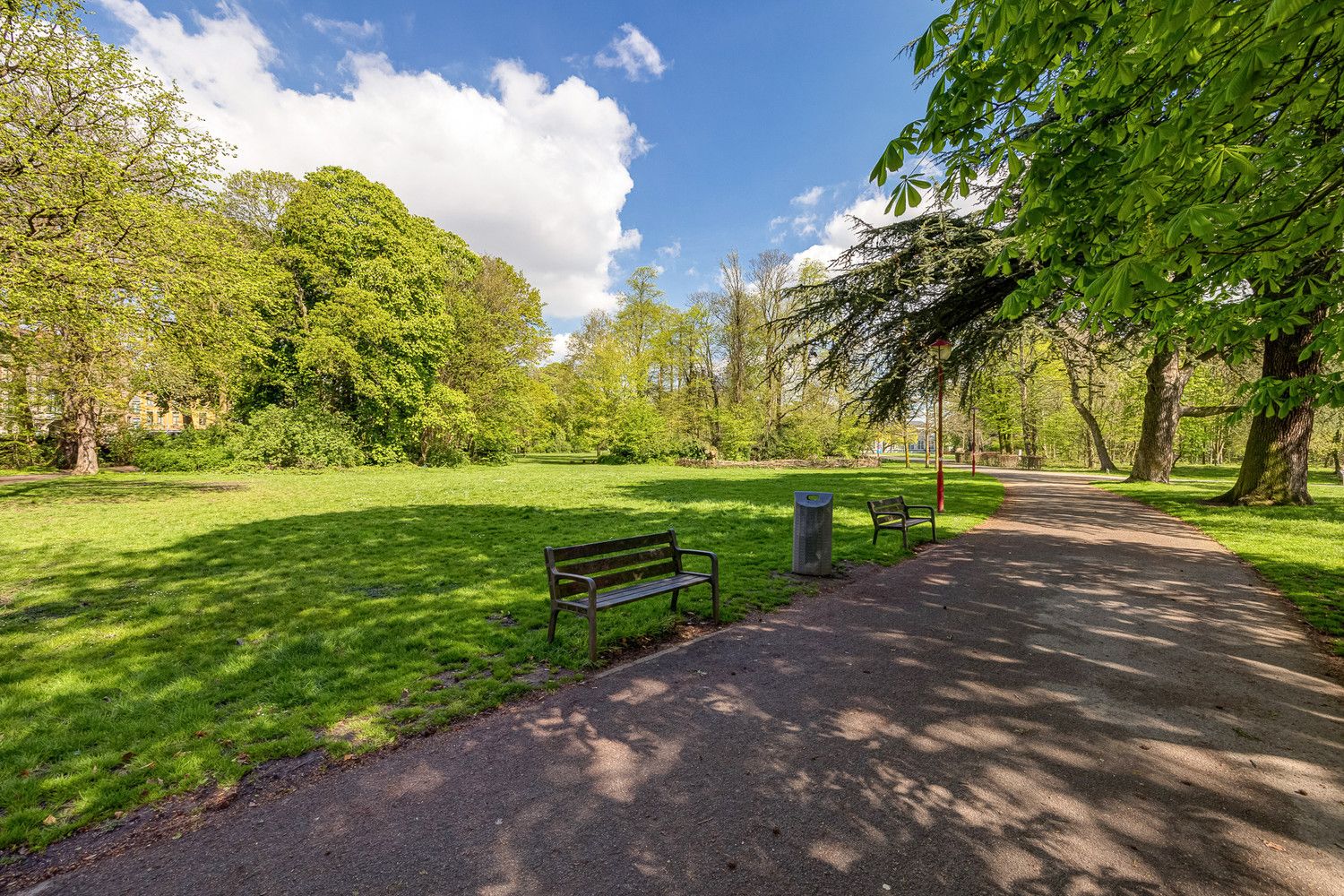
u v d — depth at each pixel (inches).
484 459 1567.4
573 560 211.2
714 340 1749.5
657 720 149.3
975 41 123.5
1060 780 121.7
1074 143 138.5
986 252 358.6
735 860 97.7
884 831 105.3
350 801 116.0
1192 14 86.8
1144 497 693.9
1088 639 209.5
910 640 209.0
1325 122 132.3
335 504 606.2
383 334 1148.5
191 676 178.4
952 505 623.8
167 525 470.0
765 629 222.2
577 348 2049.7
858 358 440.1
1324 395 195.2
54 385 902.4
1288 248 140.2
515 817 110.0
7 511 551.2
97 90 575.5
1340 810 111.7
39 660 190.9
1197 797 116.2
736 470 1396.4
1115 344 419.5
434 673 181.2
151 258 600.4
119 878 94.9
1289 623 227.9
